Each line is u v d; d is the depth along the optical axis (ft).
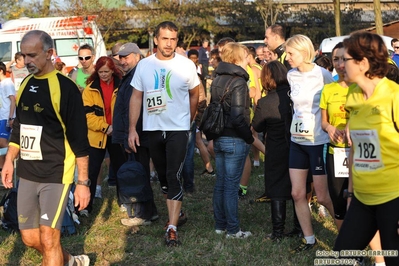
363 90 11.05
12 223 18.79
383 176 10.76
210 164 27.53
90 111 20.72
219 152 18.13
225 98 17.37
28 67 12.75
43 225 13.02
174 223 17.80
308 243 16.81
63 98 12.91
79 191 13.32
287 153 17.66
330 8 97.04
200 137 27.12
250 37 96.32
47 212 13.01
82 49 24.72
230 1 94.58
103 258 16.84
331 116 14.89
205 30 96.07
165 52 17.38
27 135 13.07
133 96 17.99
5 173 13.74
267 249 17.13
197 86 17.88
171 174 17.60
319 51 42.16
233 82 17.29
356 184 11.23
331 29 94.53
